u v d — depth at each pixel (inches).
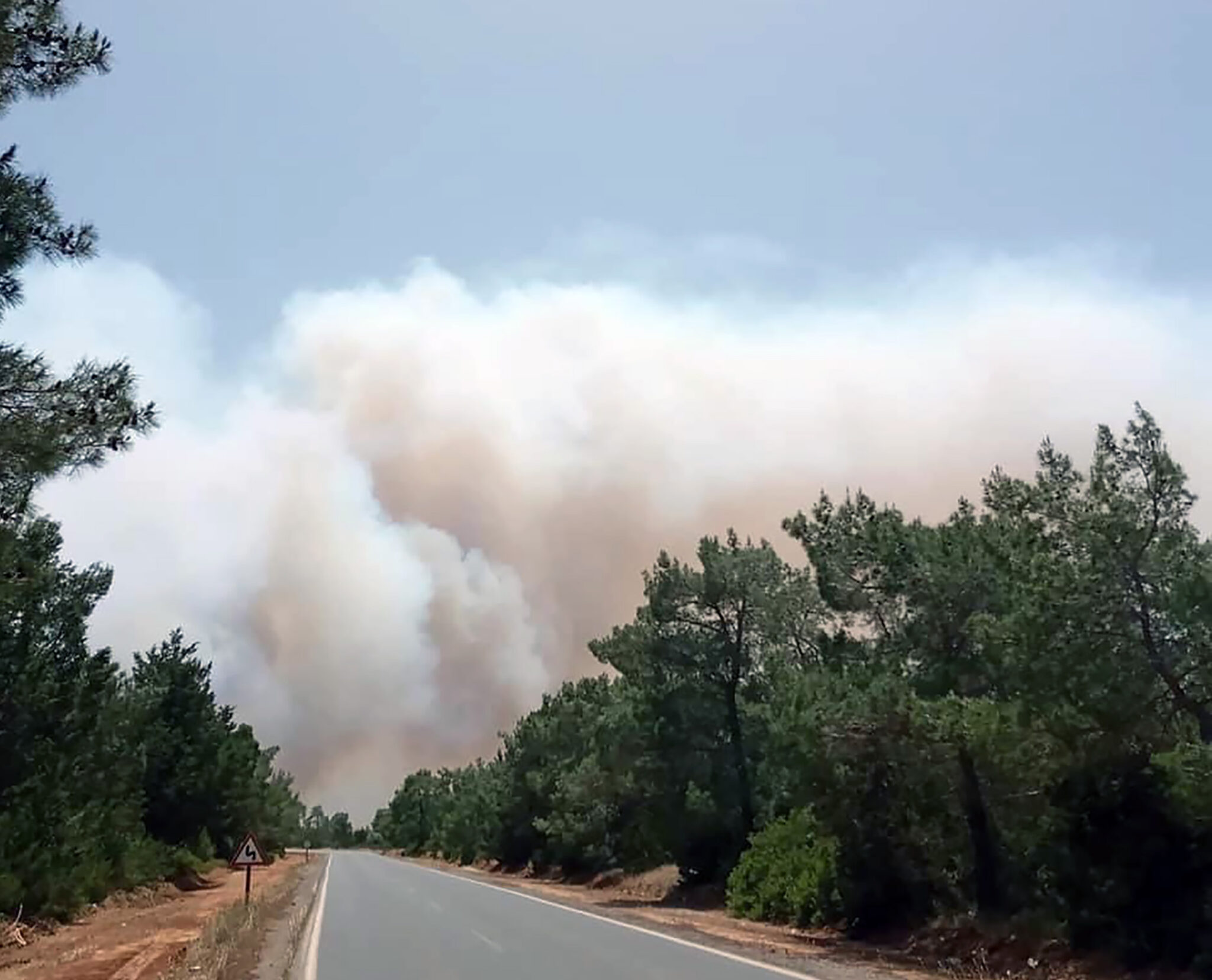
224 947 711.1
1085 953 652.7
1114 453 650.2
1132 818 621.9
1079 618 631.2
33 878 1135.0
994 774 777.6
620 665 1546.5
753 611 1477.6
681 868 1497.3
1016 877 799.7
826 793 877.2
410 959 726.5
